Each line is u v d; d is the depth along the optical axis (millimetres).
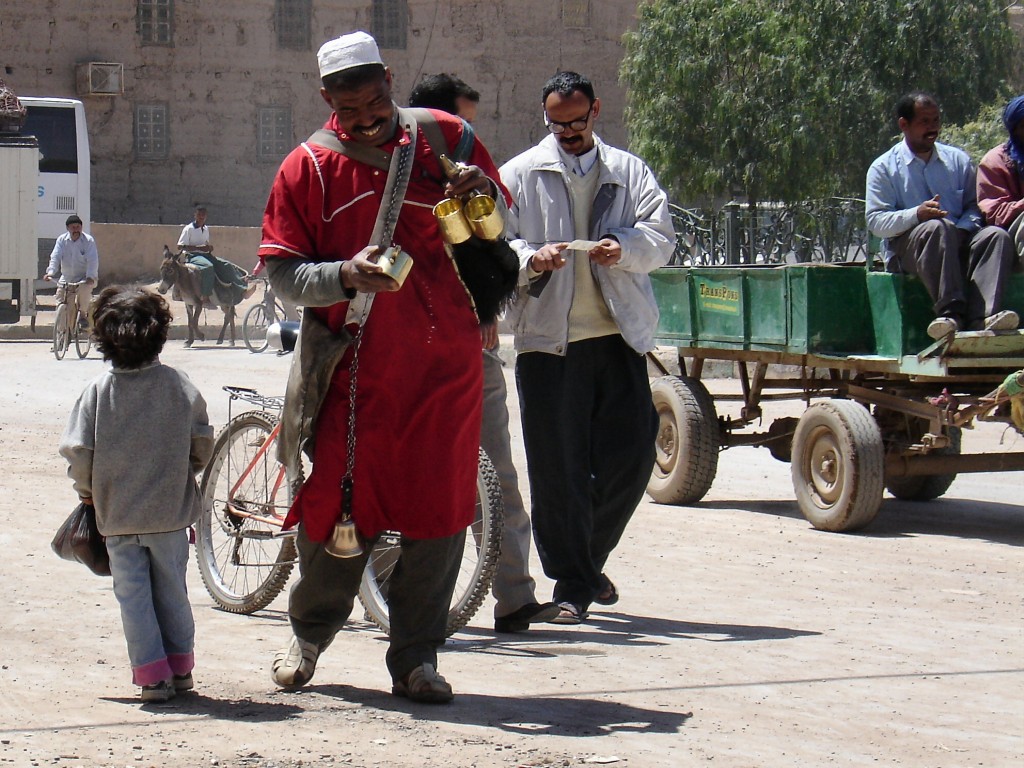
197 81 53781
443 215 5801
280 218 5938
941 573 9891
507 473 7895
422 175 5977
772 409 19500
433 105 7965
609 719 6105
